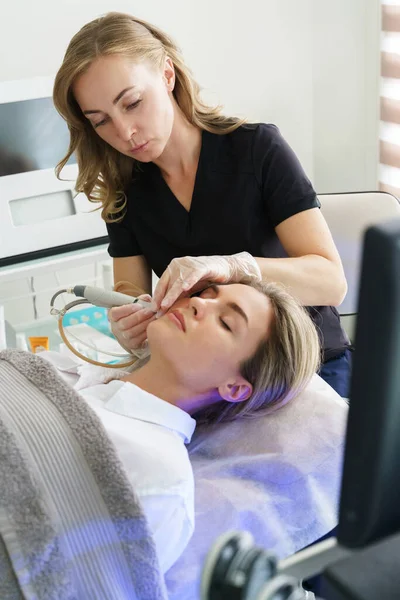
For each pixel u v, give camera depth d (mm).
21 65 2330
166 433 1203
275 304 1300
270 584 406
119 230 1649
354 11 2592
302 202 1450
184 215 1543
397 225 415
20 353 1231
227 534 428
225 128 1490
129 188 1584
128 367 1455
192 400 1300
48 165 2088
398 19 2447
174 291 1269
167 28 2494
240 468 1262
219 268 1303
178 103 1478
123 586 989
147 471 1074
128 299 1386
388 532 455
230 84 2654
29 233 2090
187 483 1081
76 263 2135
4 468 975
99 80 1297
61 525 986
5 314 2508
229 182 1487
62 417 1057
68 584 955
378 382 424
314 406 1338
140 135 1352
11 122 2014
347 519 453
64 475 1005
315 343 1333
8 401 1100
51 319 2047
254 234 1520
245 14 2586
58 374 1140
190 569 1108
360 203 1891
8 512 955
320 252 1434
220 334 1248
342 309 1930
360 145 2783
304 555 459
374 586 396
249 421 1345
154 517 1057
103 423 1162
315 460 1261
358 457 439
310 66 2734
